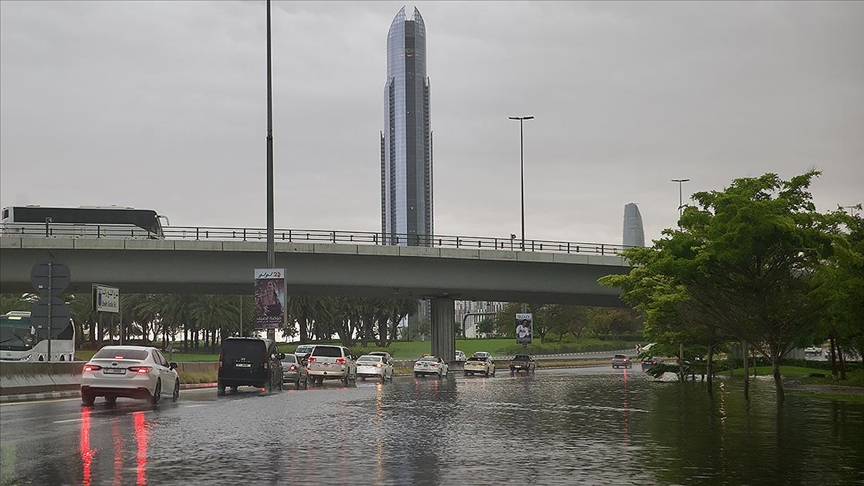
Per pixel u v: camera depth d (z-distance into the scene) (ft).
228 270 215.51
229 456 53.72
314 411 92.63
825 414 91.61
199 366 171.53
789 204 116.57
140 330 443.32
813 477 47.19
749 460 53.88
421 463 51.62
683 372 193.06
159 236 212.23
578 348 515.50
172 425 73.36
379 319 437.99
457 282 235.20
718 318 124.67
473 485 43.47
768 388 152.35
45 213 213.46
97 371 93.66
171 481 43.78
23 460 50.80
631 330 582.35
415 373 231.09
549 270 240.53
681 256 124.26
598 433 70.69
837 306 130.52
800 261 114.83
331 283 225.35
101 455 53.31
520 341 348.59
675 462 52.80
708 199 120.88
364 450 57.82
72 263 207.72
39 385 110.11
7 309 376.48
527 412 94.12
